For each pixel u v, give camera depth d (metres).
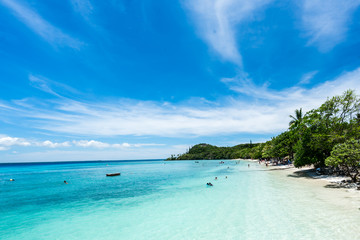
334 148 22.00
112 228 13.23
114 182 39.69
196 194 23.08
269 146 75.19
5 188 33.81
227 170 56.53
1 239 12.05
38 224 14.66
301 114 50.84
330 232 10.38
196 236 11.13
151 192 26.36
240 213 14.72
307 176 31.67
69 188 32.66
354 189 19.38
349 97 26.92
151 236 11.52
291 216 13.27
